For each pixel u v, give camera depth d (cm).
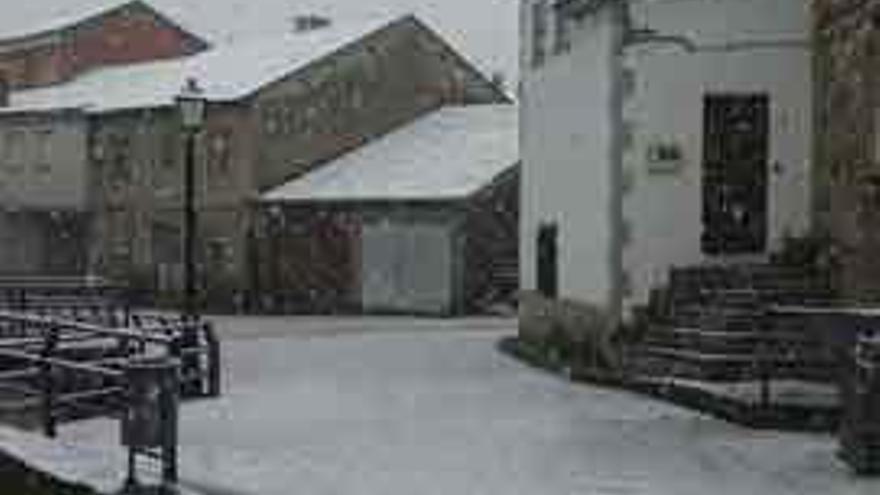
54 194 5569
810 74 2273
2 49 6400
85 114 5444
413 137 5206
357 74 5212
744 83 2288
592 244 2439
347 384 2281
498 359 2770
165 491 1223
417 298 4675
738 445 1570
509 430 1698
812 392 1817
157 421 1234
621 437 1636
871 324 1427
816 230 2231
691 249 2288
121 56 6462
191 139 2334
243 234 4956
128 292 4122
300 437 1644
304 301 4888
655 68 2302
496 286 4675
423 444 1592
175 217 5169
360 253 4800
